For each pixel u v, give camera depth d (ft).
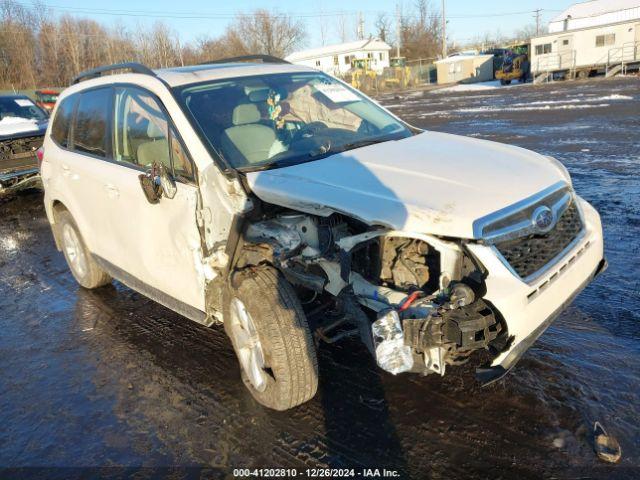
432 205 9.34
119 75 15.17
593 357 11.96
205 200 11.26
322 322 10.69
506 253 9.24
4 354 15.10
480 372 9.38
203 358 13.64
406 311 9.30
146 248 13.32
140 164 13.47
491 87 133.39
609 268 16.39
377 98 131.23
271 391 10.53
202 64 15.92
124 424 11.41
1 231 29.37
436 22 261.24
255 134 12.50
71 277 20.67
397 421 10.57
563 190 10.74
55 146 17.90
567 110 59.00
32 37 186.91
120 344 14.85
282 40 234.17
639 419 9.96
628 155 31.99
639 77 106.42
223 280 11.40
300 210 10.10
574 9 130.11
